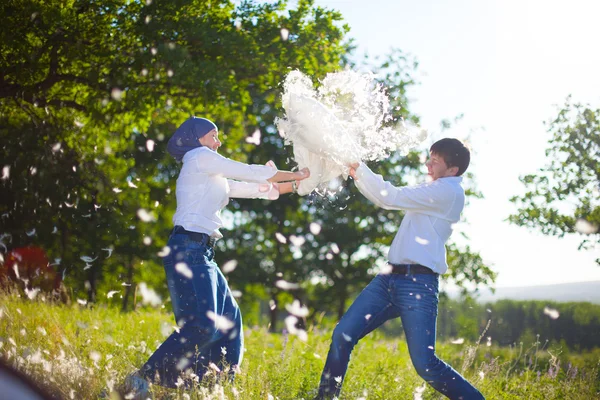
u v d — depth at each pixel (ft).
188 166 13.96
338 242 102.06
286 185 15.34
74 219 45.93
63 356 13.80
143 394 12.94
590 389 18.25
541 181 54.24
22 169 43.39
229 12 51.39
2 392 4.85
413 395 16.05
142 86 44.37
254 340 26.84
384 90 15.07
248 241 107.65
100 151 50.11
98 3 45.80
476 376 18.34
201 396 12.66
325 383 13.91
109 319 24.79
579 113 54.60
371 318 14.11
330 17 51.21
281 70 48.01
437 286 13.84
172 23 46.68
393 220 104.88
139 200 60.18
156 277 84.58
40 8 42.47
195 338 13.48
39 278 25.62
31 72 43.16
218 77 44.88
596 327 29.09
